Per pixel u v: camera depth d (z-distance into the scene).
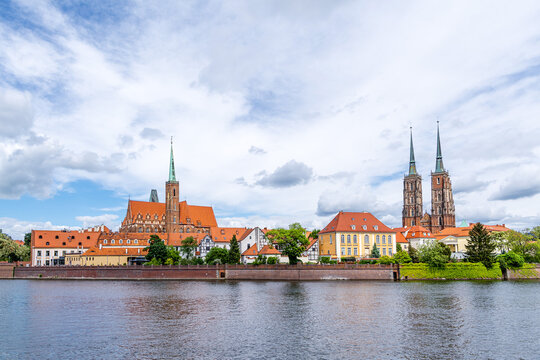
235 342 56.38
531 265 156.62
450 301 90.06
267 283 131.00
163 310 80.31
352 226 180.00
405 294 101.44
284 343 55.75
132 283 135.38
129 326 66.44
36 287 125.06
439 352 51.94
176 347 54.16
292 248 151.75
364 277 143.00
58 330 64.00
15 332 62.91
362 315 74.44
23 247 198.25
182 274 148.12
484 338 58.38
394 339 57.75
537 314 75.19
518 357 50.19
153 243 172.38
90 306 85.69
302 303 87.75
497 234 176.62
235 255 168.88
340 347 53.94
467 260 154.75
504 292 105.38
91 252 190.00
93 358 50.09
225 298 95.81
